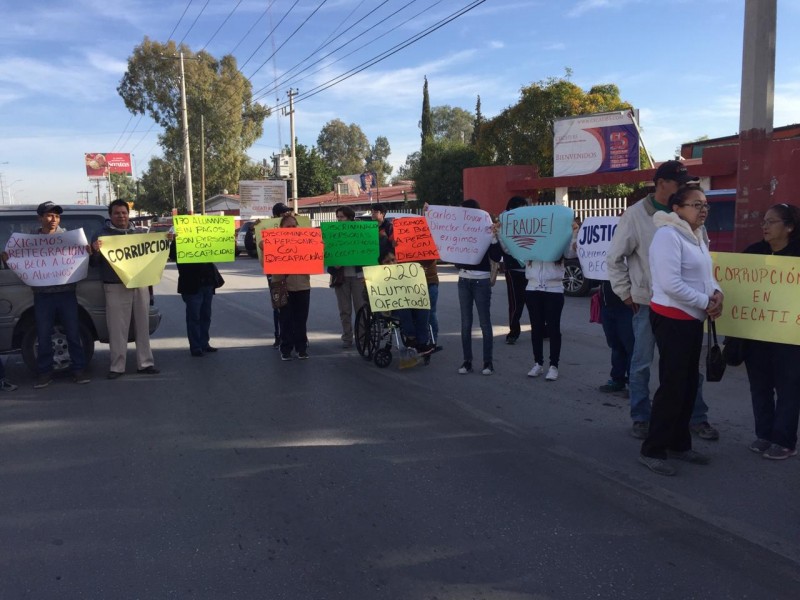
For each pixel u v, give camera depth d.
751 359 4.82
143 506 4.09
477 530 3.73
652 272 4.36
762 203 7.39
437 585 3.18
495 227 6.91
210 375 7.46
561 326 10.16
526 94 23.41
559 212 6.59
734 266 4.69
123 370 7.42
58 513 4.00
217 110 54.41
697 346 4.39
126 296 7.33
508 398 6.36
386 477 4.48
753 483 4.31
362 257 8.27
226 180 56.97
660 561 3.38
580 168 19.84
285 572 3.32
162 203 62.66
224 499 4.17
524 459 4.79
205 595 3.12
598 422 5.61
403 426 5.57
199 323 8.46
